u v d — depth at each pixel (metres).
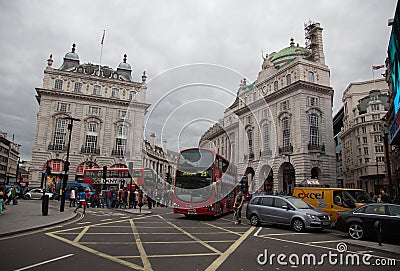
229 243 8.66
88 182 30.45
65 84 45.31
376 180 53.88
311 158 35.19
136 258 6.48
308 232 11.70
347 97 65.50
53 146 43.03
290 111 37.50
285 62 41.84
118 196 24.25
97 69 49.28
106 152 45.16
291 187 36.84
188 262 6.24
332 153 37.00
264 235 10.52
